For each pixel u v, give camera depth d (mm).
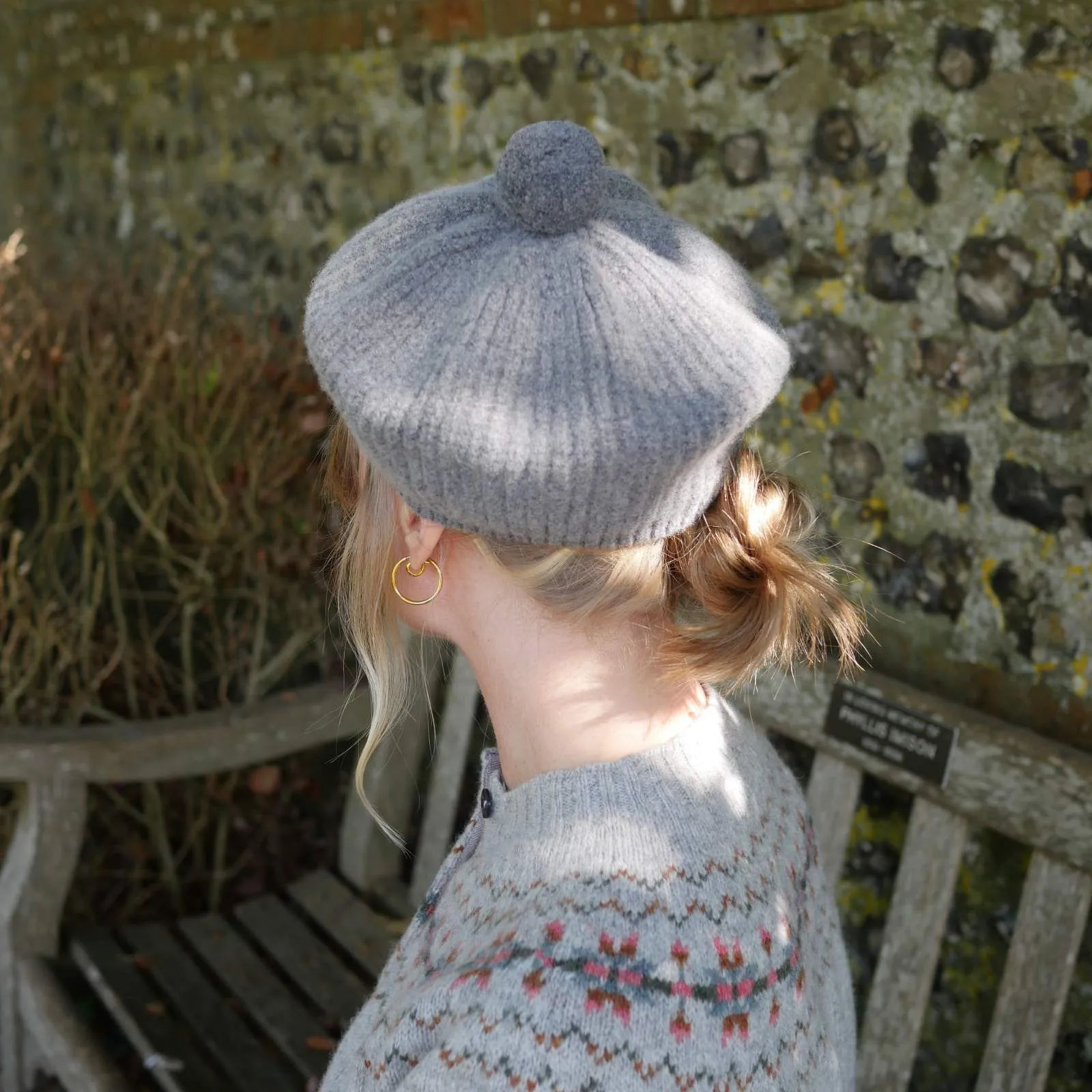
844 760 1622
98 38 3463
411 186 2512
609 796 687
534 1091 576
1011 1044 1397
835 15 1669
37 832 2010
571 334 634
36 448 2316
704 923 632
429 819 2139
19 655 2393
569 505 638
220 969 2049
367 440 674
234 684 2605
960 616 1635
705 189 1901
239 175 3012
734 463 753
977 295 1553
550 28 2105
